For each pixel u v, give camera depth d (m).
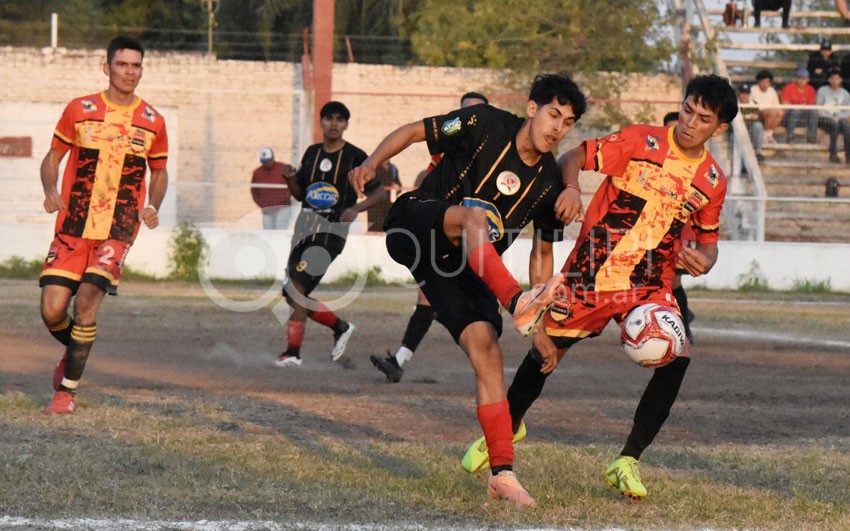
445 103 45.59
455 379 16.67
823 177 43.03
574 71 46.44
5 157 43.09
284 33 55.28
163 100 46.03
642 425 9.26
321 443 11.03
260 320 24.50
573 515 8.66
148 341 20.22
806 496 9.41
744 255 37.38
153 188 13.02
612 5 46.88
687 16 47.69
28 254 36.91
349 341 21.23
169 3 58.94
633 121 45.16
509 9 47.03
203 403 13.21
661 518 8.66
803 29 47.72
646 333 9.05
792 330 24.61
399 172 42.25
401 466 10.12
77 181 12.49
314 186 17.03
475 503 8.85
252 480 9.35
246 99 46.16
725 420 13.48
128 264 35.94
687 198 9.61
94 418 11.85
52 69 44.78
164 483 9.15
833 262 37.41
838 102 43.38
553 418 13.37
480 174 9.51
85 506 8.42
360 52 53.34
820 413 14.09
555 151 44.69
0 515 8.12
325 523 8.16
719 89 9.27
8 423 11.46
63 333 12.78
